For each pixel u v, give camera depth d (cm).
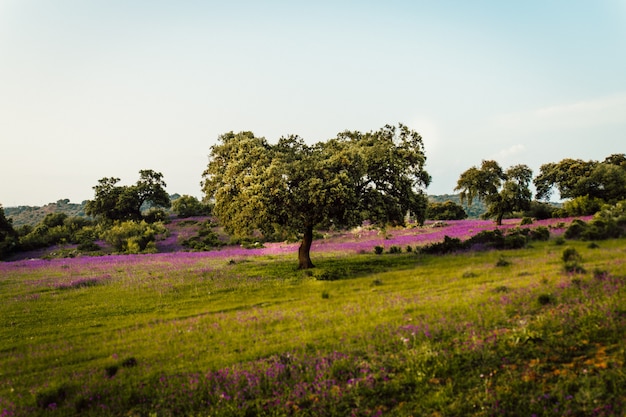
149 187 9700
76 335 1638
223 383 1002
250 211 2486
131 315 1906
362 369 972
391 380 903
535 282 1544
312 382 954
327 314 1573
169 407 927
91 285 2741
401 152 2958
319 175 2591
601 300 1149
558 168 6644
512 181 5850
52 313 1991
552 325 1026
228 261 3766
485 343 991
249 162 2642
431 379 879
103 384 1071
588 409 676
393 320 1348
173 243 6531
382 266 2767
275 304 1928
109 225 8606
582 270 1634
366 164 2752
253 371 1043
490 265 2261
